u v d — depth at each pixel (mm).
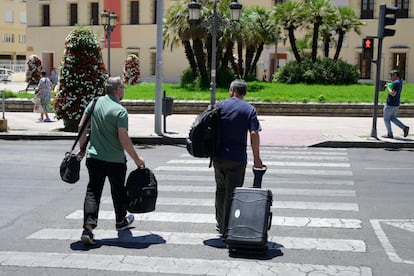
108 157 6953
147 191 6980
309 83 35375
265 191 6574
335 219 8273
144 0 52125
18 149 15773
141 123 21656
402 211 8797
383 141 17094
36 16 56375
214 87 20859
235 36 31594
